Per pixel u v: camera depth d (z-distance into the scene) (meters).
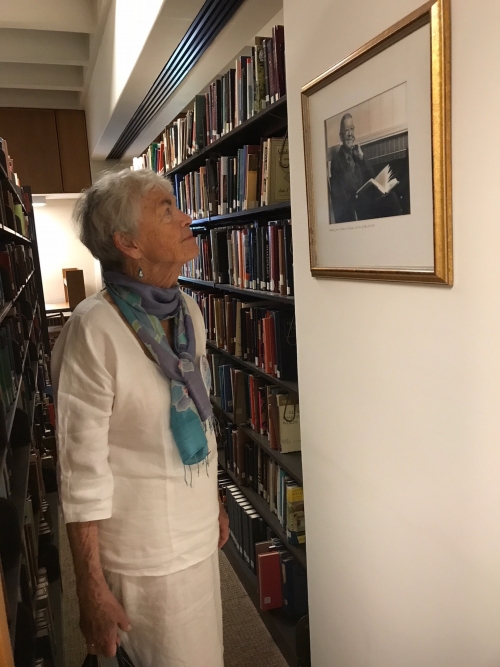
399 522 1.24
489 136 0.85
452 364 1.00
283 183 2.05
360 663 1.49
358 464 1.38
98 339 1.11
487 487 0.96
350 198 1.25
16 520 1.38
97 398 1.10
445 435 1.05
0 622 0.75
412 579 1.22
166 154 3.63
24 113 6.26
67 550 2.94
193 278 3.36
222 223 3.20
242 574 2.47
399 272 1.10
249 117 2.15
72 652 2.12
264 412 2.34
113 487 1.16
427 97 0.97
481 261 0.91
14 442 2.14
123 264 1.21
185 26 2.47
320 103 1.33
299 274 1.60
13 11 3.60
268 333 2.13
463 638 1.08
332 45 1.28
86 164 6.52
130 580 1.21
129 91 3.45
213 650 1.33
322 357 1.51
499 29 0.81
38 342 4.46
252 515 2.40
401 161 1.06
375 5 1.10
